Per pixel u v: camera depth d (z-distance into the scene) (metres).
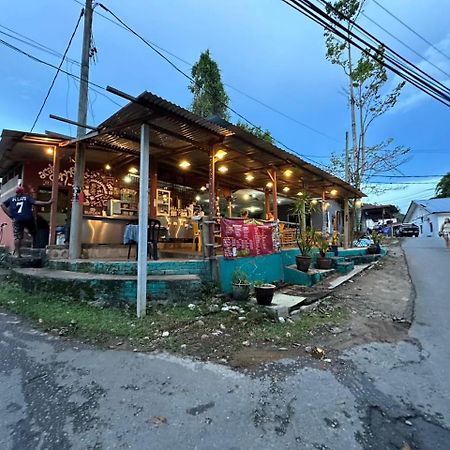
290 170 8.96
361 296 6.39
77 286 4.86
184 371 3.03
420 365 3.39
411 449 2.08
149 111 4.62
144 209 4.71
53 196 6.71
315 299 5.87
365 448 2.06
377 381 3.01
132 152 6.95
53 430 2.14
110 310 4.58
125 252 7.33
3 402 2.45
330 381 2.95
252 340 3.89
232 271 6.20
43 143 6.52
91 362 3.16
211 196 6.03
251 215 15.84
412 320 4.95
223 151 6.95
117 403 2.47
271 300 5.30
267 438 2.12
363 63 16.61
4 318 4.40
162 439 2.08
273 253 7.62
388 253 12.62
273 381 2.89
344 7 10.83
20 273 5.69
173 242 9.12
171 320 4.33
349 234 14.38
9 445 1.99
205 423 2.25
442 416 2.47
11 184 8.92
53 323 4.09
